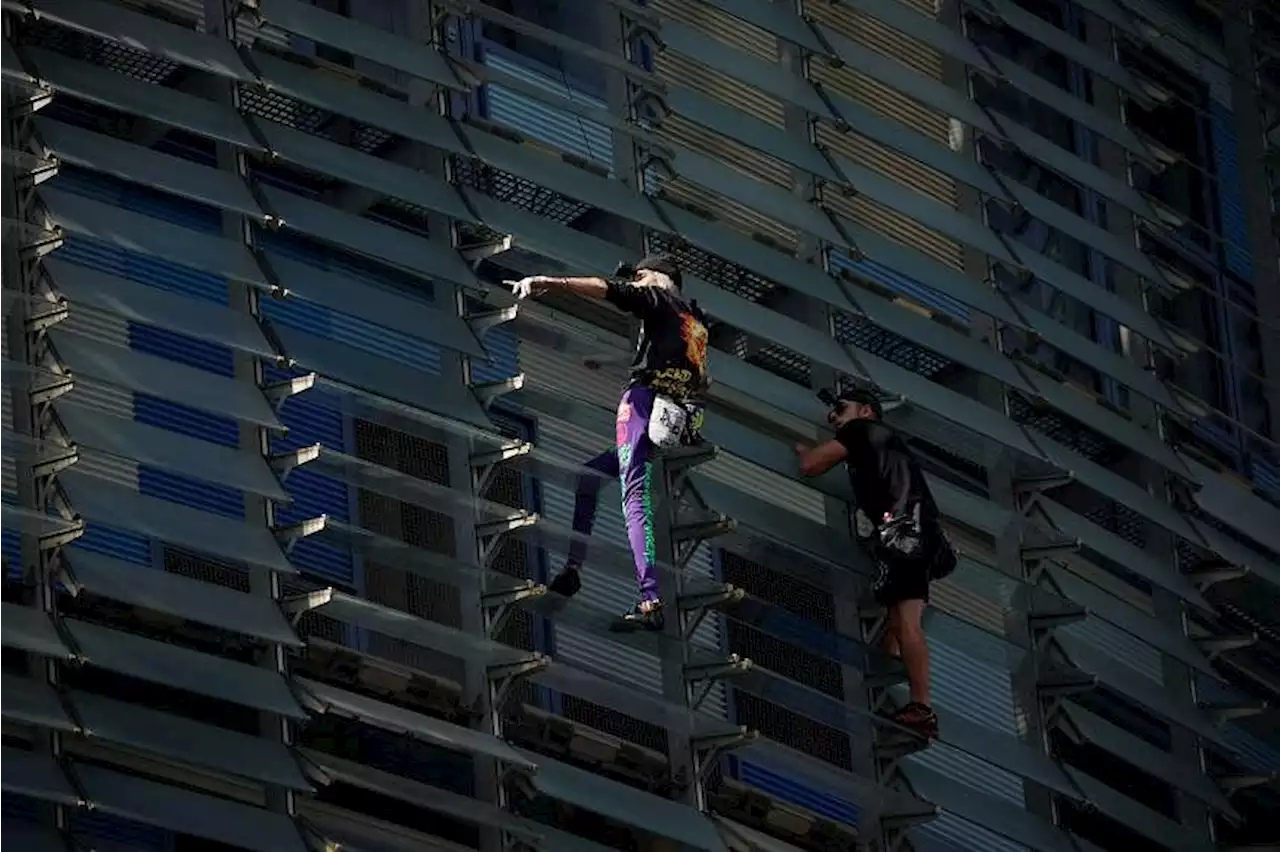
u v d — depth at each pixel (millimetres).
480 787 28547
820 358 31438
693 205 33250
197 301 28062
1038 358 36125
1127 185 36656
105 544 28625
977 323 34719
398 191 29125
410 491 28344
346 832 27828
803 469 30344
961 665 33969
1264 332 38938
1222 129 39969
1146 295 36938
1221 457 37969
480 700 28672
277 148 28484
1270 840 36312
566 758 30094
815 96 32875
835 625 32156
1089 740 33094
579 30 32344
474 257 29719
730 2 32750
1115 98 37969
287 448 29812
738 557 32969
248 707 28203
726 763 31734
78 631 26422
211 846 28531
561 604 28844
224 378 27906
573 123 32531
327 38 29078
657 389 28438
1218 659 36531
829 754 32938
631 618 28531
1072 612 32812
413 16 30672
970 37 37125
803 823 31875
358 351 28797
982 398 34438
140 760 27859
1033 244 36938
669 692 29812
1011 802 34188
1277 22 40438
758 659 32719
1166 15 39688
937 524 30203
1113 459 36500
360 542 28047
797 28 33156
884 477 30156
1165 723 36031
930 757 33656
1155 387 35500
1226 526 37469
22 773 25875
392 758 29844
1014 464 33688
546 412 29719
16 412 27219
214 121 28250
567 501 31500
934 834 33531
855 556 31094
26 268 27391
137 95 27922
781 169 34531
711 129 31688
